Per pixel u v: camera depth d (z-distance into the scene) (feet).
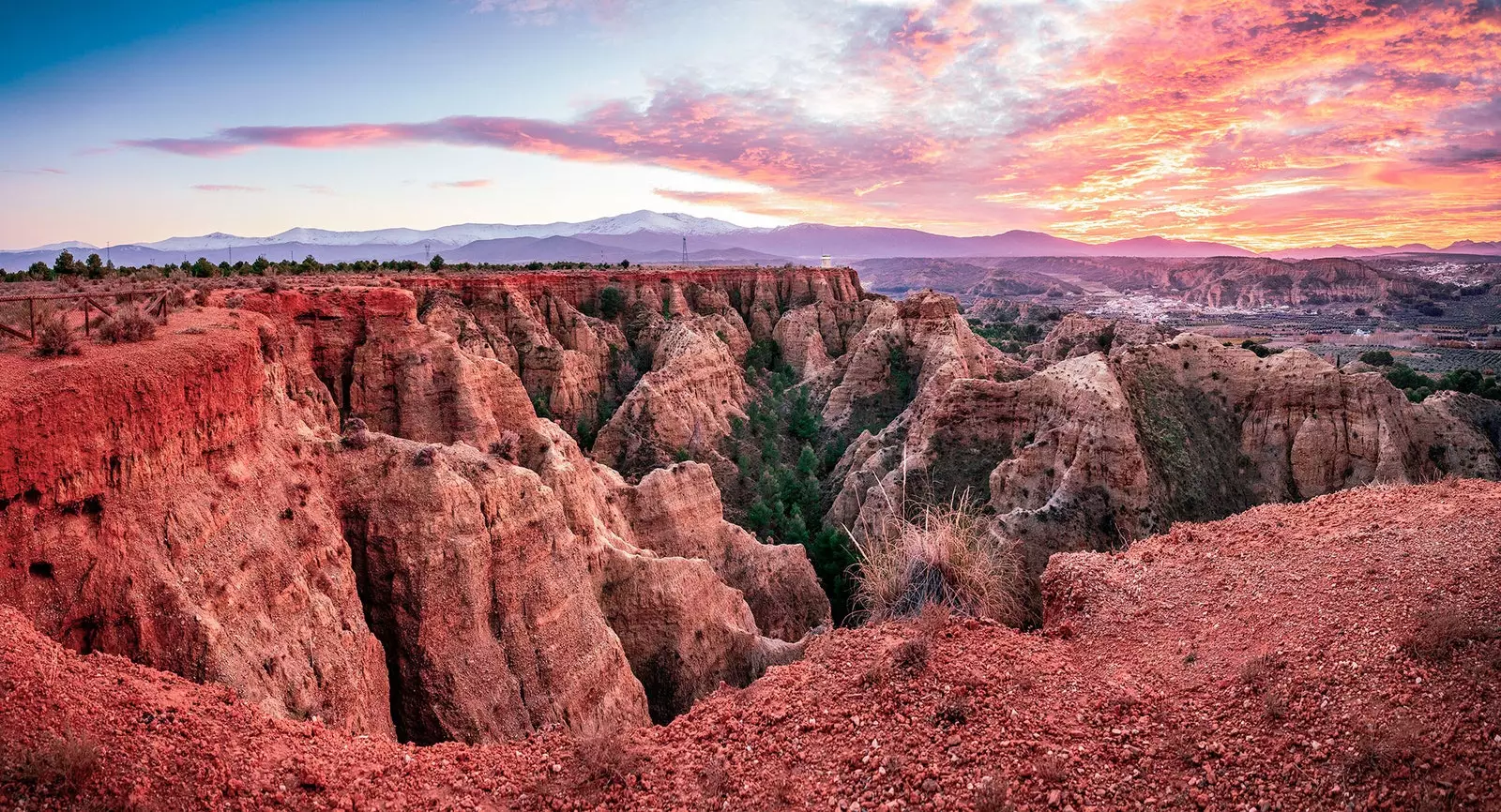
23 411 49.90
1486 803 34.22
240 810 37.68
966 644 56.54
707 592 122.42
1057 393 185.68
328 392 134.41
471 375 149.18
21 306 81.15
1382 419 179.01
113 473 55.88
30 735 36.99
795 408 293.23
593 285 329.52
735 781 42.91
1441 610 48.03
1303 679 45.50
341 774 42.27
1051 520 159.84
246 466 70.59
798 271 416.46
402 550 79.30
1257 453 186.19
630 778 43.11
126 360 60.75
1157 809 38.37
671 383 241.35
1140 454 165.48
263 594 63.87
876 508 181.16
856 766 43.47
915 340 297.53
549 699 84.64
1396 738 38.37
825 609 161.58
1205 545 71.26
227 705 46.14
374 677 72.59
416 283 240.32
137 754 38.60
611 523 137.18
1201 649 53.26
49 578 50.47
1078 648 57.31
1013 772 41.75
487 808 41.04
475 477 87.30
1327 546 63.87
